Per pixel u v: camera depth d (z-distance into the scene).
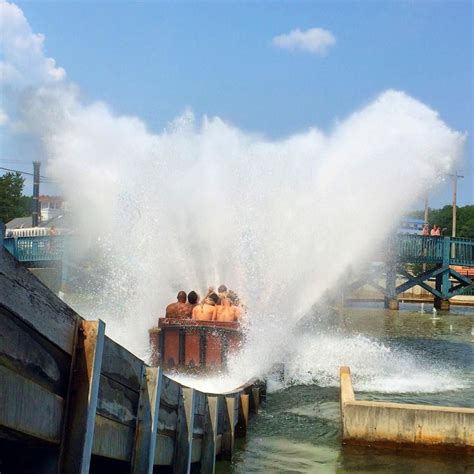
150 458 5.64
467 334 25.42
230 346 11.88
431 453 9.29
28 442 4.29
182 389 6.89
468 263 38.75
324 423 10.93
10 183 88.75
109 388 4.96
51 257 35.12
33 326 4.00
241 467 8.59
